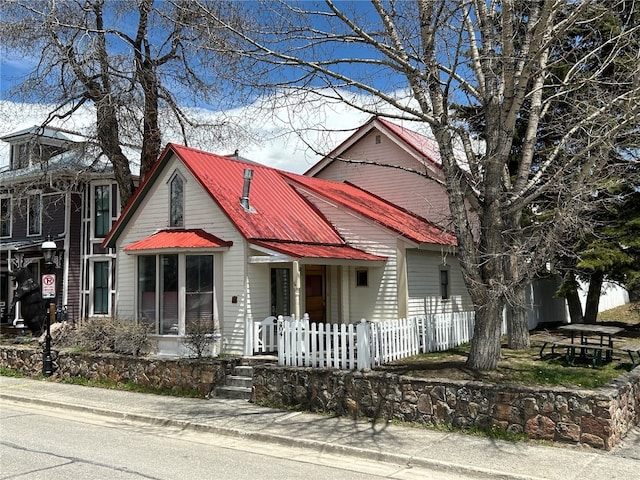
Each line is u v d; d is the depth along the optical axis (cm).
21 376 1545
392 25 1070
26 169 2527
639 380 1012
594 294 1909
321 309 1708
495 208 1037
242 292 1423
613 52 1129
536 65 1141
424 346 1334
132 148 2094
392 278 1653
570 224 1041
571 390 853
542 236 1048
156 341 1484
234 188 1619
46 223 2478
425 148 2064
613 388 883
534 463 759
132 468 753
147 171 2055
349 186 2130
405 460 788
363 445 846
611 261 1684
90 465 766
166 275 1509
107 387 1364
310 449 865
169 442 912
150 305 1527
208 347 1405
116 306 1661
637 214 1752
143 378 1326
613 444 830
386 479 726
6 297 2681
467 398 923
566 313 2459
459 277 1945
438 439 876
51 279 1516
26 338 1938
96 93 2002
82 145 2031
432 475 746
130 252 1529
